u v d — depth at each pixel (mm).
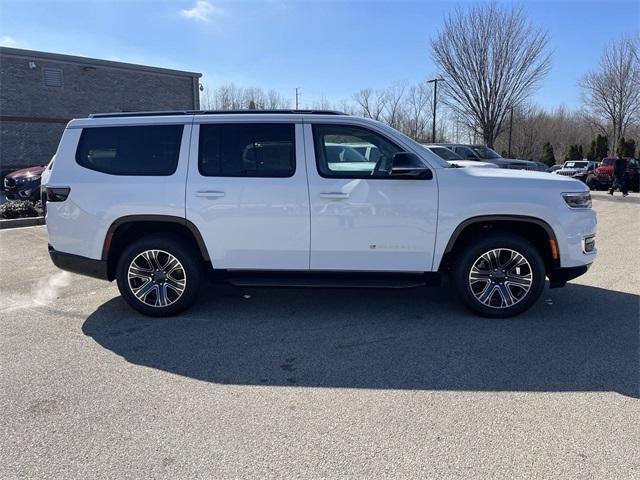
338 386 3471
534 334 4383
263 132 4676
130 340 4332
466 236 4789
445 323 4672
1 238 9445
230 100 49062
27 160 21609
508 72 27656
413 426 2953
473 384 3477
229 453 2705
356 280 4707
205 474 2527
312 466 2586
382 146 4652
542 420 3008
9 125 20953
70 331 4551
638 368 3715
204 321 4793
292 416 3080
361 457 2660
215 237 4699
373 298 5457
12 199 13234
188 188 4660
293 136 4656
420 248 4617
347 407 3182
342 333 4457
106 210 4707
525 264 4645
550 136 60469
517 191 4520
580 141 61969
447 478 2484
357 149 4656
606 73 47156
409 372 3676
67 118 22703
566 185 4594
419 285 4660
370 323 4695
